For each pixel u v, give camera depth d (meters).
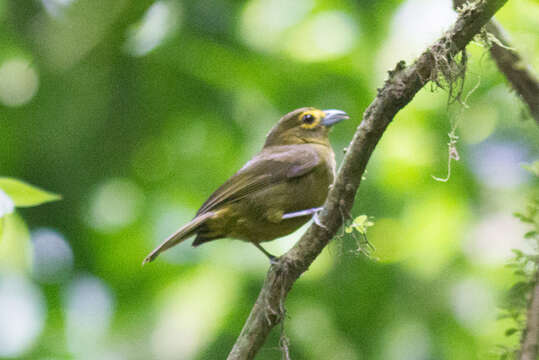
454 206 13.38
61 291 13.80
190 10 12.78
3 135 13.15
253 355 6.51
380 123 5.92
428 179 13.20
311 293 11.99
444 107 13.35
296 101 13.17
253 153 13.09
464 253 13.07
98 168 13.17
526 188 13.20
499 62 6.90
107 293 13.82
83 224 13.44
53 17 12.98
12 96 13.30
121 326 13.59
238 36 12.91
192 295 12.80
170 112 13.20
